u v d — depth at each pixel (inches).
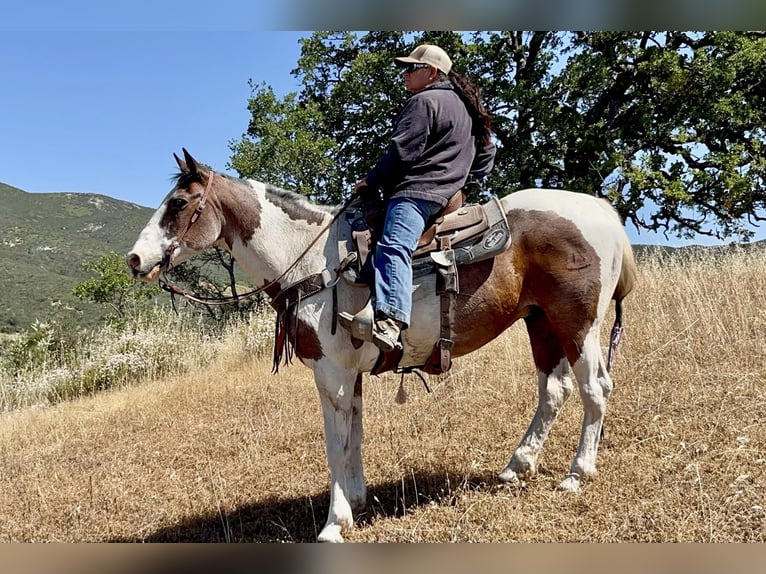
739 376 183.0
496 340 285.0
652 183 542.0
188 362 434.6
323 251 136.2
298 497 164.6
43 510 177.8
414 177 128.0
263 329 428.5
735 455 137.6
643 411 176.7
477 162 147.3
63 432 285.1
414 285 131.6
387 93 647.1
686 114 572.1
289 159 611.5
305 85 745.6
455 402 216.5
